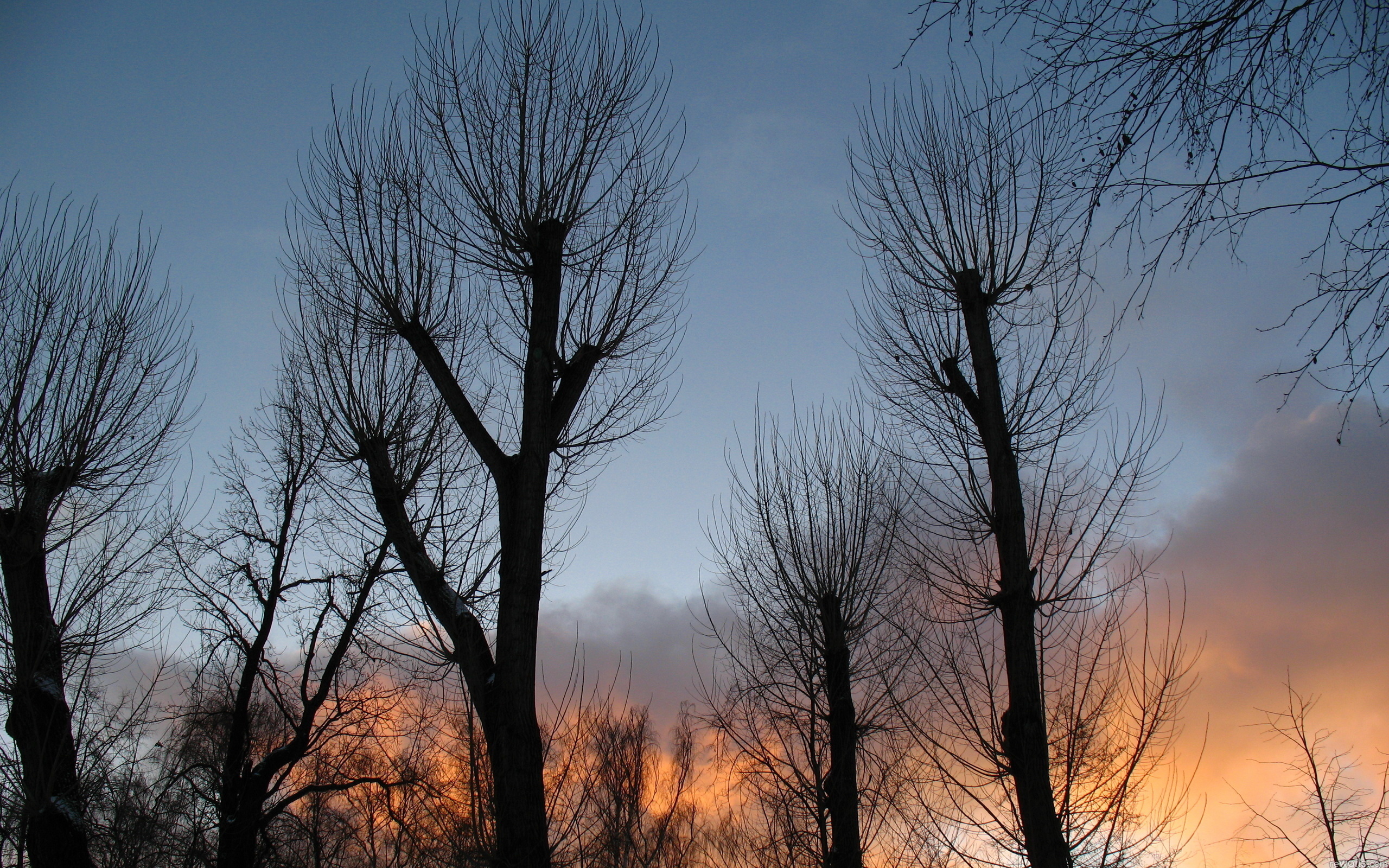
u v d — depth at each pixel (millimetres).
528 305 10383
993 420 9797
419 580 9938
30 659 9883
